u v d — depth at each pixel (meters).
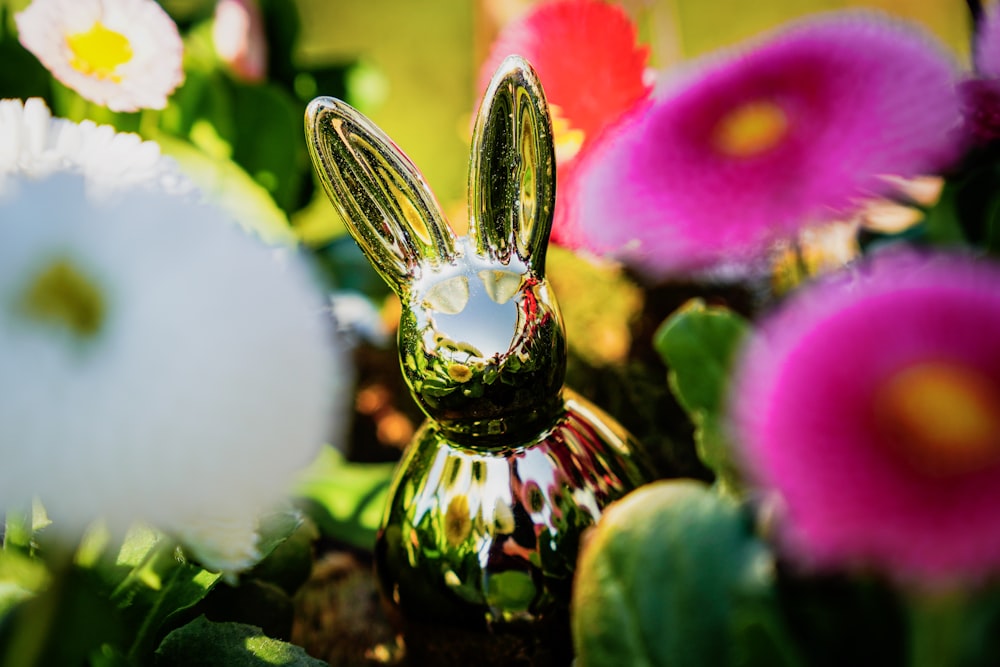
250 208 0.35
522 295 0.24
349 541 0.32
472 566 0.24
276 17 0.49
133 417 0.14
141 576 0.23
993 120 0.20
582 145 0.27
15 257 0.15
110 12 0.30
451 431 0.25
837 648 0.17
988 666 0.16
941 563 0.14
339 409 0.16
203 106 0.41
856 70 0.18
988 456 0.14
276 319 0.15
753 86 0.19
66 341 0.15
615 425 0.27
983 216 0.21
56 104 0.36
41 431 0.14
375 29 0.81
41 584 0.20
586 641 0.18
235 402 0.15
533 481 0.24
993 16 0.21
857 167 0.17
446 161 0.75
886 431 0.14
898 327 0.15
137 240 0.15
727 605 0.17
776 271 0.21
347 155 0.23
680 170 0.19
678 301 0.33
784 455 0.15
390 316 0.41
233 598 0.27
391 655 0.30
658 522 0.18
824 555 0.16
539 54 0.28
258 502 0.16
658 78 0.29
